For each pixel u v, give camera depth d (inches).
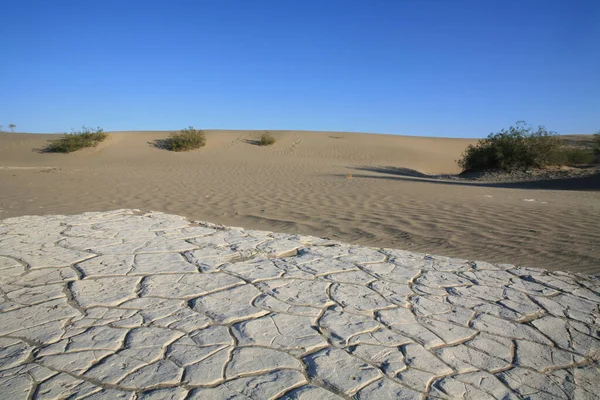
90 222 241.9
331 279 154.4
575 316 128.3
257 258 178.1
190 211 299.6
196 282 149.2
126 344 106.5
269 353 103.6
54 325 116.1
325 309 129.1
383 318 123.9
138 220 250.2
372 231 237.1
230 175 633.6
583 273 165.0
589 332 119.1
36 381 90.6
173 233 217.8
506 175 733.3
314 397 87.2
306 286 147.1
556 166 761.6
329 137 1513.3
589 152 831.1
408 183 527.5
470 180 722.8
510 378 97.0
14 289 140.6
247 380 92.4
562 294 143.8
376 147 1339.8
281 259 177.5
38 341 107.4
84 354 101.5
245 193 396.5
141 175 615.5
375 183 514.0
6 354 101.0
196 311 126.2
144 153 1228.5
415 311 129.1
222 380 92.2
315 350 105.5
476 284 151.7
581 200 366.9
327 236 227.8
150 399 85.3
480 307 133.0
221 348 105.4
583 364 104.0
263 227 249.4
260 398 86.4
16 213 279.1
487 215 274.8
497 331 118.2
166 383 90.7
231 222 263.3
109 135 1416.1
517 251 193.9
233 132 1582.2
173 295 137.6
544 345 111.8
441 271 165.0
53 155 1213.1
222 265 167.9
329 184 490.0
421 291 144.8
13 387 88.4
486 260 182.4
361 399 87.1
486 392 91.4
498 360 104.0
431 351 106.7
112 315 122.7
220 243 199.5
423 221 259.3
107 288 142.4
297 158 1131.9
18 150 1283.2
